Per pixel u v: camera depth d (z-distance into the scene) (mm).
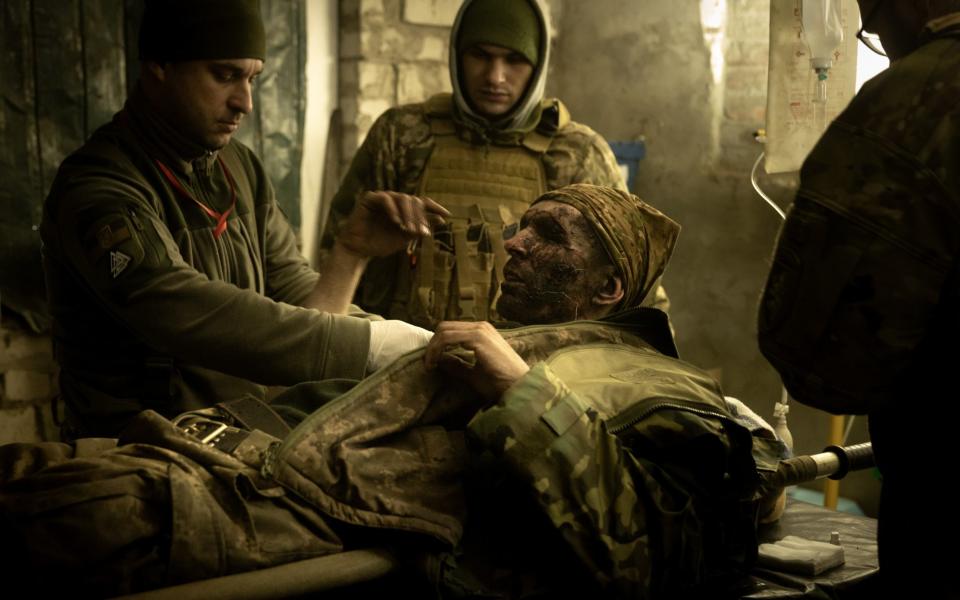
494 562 1321
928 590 1138
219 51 1636
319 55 3387
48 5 2693
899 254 1042
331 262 1790
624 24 3754
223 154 1864
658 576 1285
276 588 1150
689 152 3613
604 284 1621
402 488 1338
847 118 1097
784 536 1649
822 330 1094
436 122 2549
